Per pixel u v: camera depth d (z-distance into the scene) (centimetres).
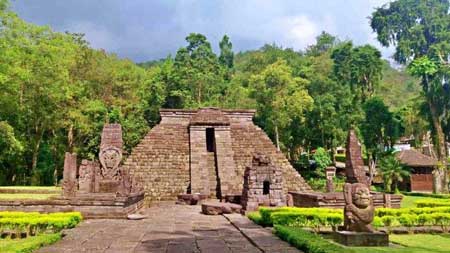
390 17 4541
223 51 7612
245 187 2106
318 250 889
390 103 7100
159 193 2966
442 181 4269
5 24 3170
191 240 1192
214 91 5072
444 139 4331
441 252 1024
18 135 3722
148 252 992
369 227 1172
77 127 4009
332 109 4791
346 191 1205
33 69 3447
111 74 4459
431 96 4338
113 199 1784
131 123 4306
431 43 4472
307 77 5325
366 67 5159
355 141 2598
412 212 1656
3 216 1408
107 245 1087
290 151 5472
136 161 3080
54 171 4238
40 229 1361
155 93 4603
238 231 1402
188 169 3092
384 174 4238
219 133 3244
